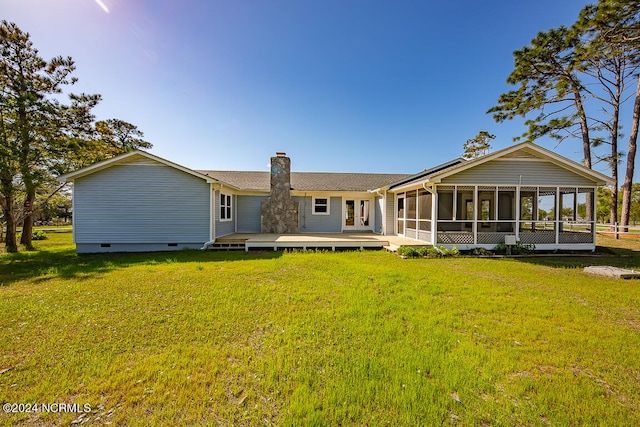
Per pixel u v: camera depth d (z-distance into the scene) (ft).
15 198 38.17
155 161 32.35
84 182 31.53
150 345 9.49
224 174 51.78
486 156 31.19
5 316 11.97
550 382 7.54
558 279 19.27
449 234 31.65
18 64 36.06
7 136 33.40
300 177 53.72
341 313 12.28
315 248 34.01
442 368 8.04
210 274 19.81
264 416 6.19
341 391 6.97
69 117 39.55
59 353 8.93
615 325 11.55
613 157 49.78
